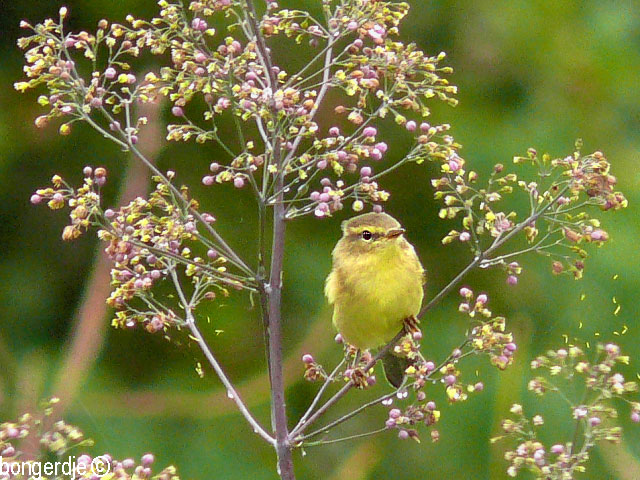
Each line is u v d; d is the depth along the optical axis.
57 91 7.14
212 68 6.89
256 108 6.91
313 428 13.41
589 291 13.62
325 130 14.01
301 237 14.47
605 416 7.42
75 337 12.23
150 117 13.39
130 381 13.68
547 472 6.99
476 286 14.53
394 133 14.97
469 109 14.91
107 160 14.77
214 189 14.68
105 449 12.32
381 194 7.16
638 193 14.27
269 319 7.25
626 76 15.20
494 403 11.50
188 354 13.98
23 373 12.01
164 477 7.14
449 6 15.26
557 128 14.80
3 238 14.84
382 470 12.95
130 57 14.49
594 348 13.21
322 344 13.27
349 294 8.97
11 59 15.06
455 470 12.57
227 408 13.16
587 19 15.63
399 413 7.32
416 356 7.79
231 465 12.82
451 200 7.46
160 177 7.21
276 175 7.00
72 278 14.88
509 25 15.28
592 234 7.31
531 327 13.06
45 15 14.92
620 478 11.23
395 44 7.50
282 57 13.95
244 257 14.35
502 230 7.46
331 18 7.61
